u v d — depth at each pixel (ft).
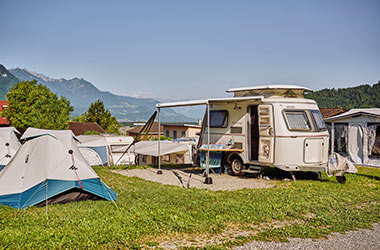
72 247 15.67
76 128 134.41
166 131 139.44
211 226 19.60
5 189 25.04
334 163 34.99
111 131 161.68
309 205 24.93
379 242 17.90
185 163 62.90
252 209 23.56
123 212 21.93
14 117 122.11
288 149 35.53
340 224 20.75
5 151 41.16
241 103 40.42
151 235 17.88
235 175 41.27
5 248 15.20
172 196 27.78
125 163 67.31
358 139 54.34
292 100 37.29
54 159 26.08
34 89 124.77
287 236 18.45
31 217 20.58
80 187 25.05
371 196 29.32
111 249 15.85
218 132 42.88
